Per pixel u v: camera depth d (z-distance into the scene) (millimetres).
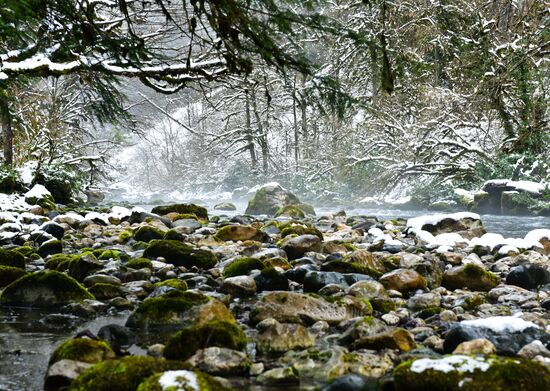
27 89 16641
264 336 3168
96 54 6949
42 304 4250
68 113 19172
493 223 13469
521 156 17328
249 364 2828
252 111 29422
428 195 19641
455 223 9664
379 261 5930
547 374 2354
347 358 2930
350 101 5523
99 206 18359
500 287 5066
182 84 7531
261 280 5000
